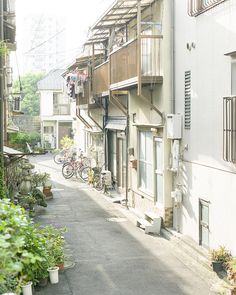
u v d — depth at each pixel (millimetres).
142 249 10500
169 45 11500
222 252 8391
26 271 7301
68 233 12039
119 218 13930
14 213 6164
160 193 12523
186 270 9008
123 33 15891
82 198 17734
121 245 10852
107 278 8594
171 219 11859
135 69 11875
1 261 4332
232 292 7270
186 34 10602
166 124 11602
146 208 13703
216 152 8977
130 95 15188
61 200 17281
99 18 14188
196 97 10031
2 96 12516
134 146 14922
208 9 9156
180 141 11070
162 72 11641
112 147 19203
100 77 17203
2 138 12180
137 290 7988
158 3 11992
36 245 7441
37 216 14250
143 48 12648
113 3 12258
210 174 9312
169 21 11461
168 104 11625
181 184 11094
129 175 15703
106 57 18547
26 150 19719
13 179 15000
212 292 7816
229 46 8320
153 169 12914
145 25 13281
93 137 23406
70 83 22125
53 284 8242
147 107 13180
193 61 10188
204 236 9812
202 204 9867
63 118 41219
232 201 8297
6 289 5355
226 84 8484
